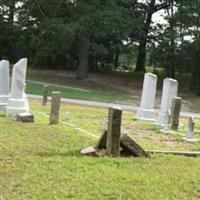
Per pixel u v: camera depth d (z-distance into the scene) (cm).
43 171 911
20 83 1814
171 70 4797
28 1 4472
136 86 4550
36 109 2195
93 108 2600
